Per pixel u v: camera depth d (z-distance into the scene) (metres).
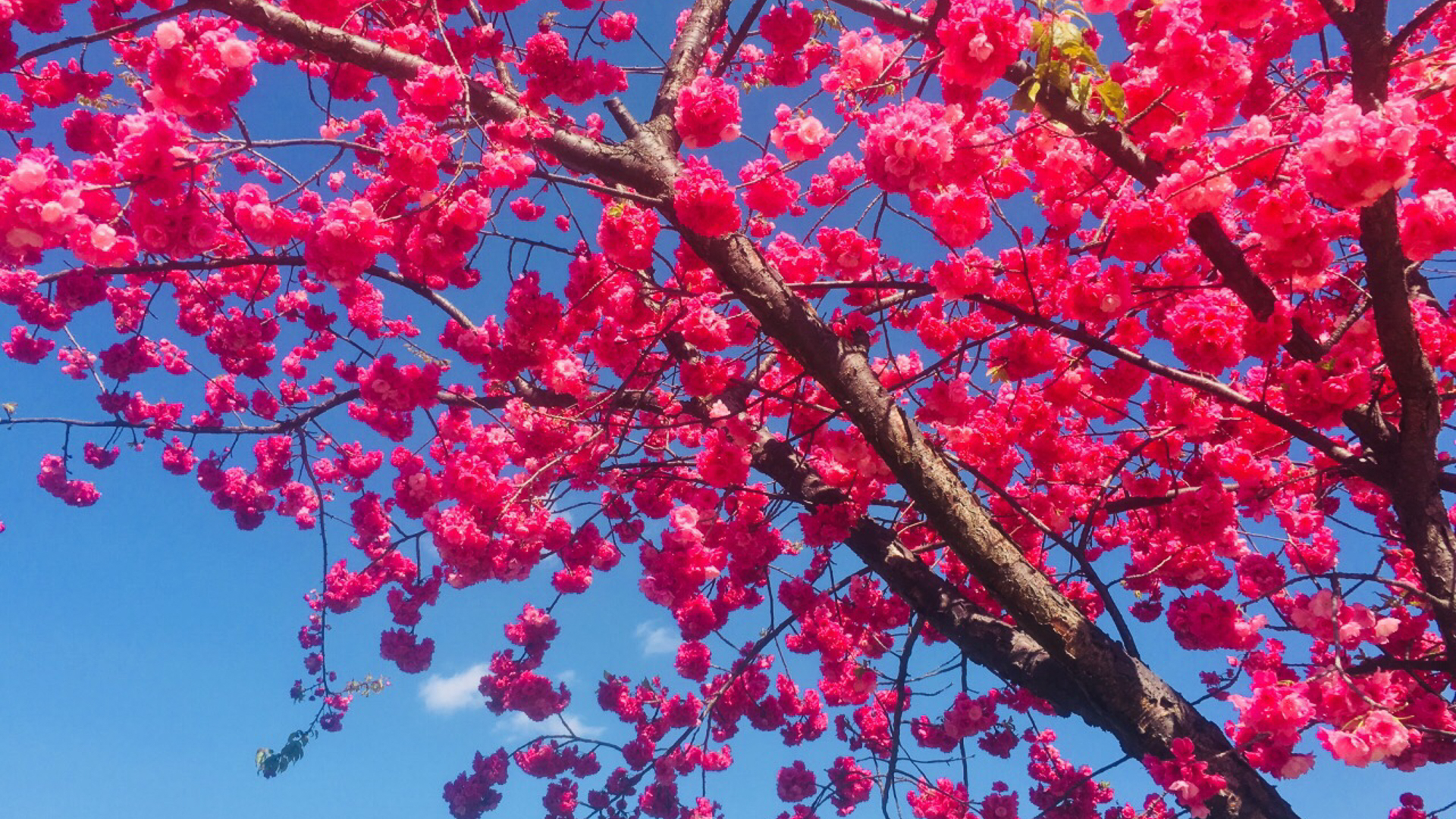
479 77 3.84
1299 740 2.98
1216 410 3.67
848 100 4.57
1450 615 3.07
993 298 3.49
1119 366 3.82
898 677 5.02
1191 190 2.91
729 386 4.45
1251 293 3.24
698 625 5.31
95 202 2.82
